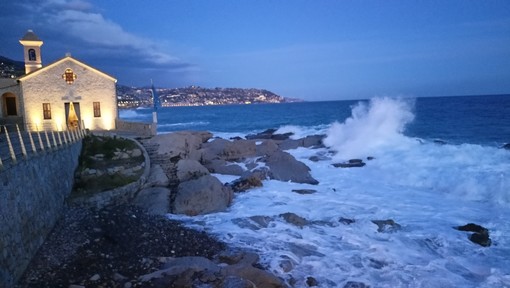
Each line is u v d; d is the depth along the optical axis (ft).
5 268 32.22
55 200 51.44
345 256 46.44
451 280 40.45
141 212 61.00
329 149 117.60
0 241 31.78
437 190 75.66
